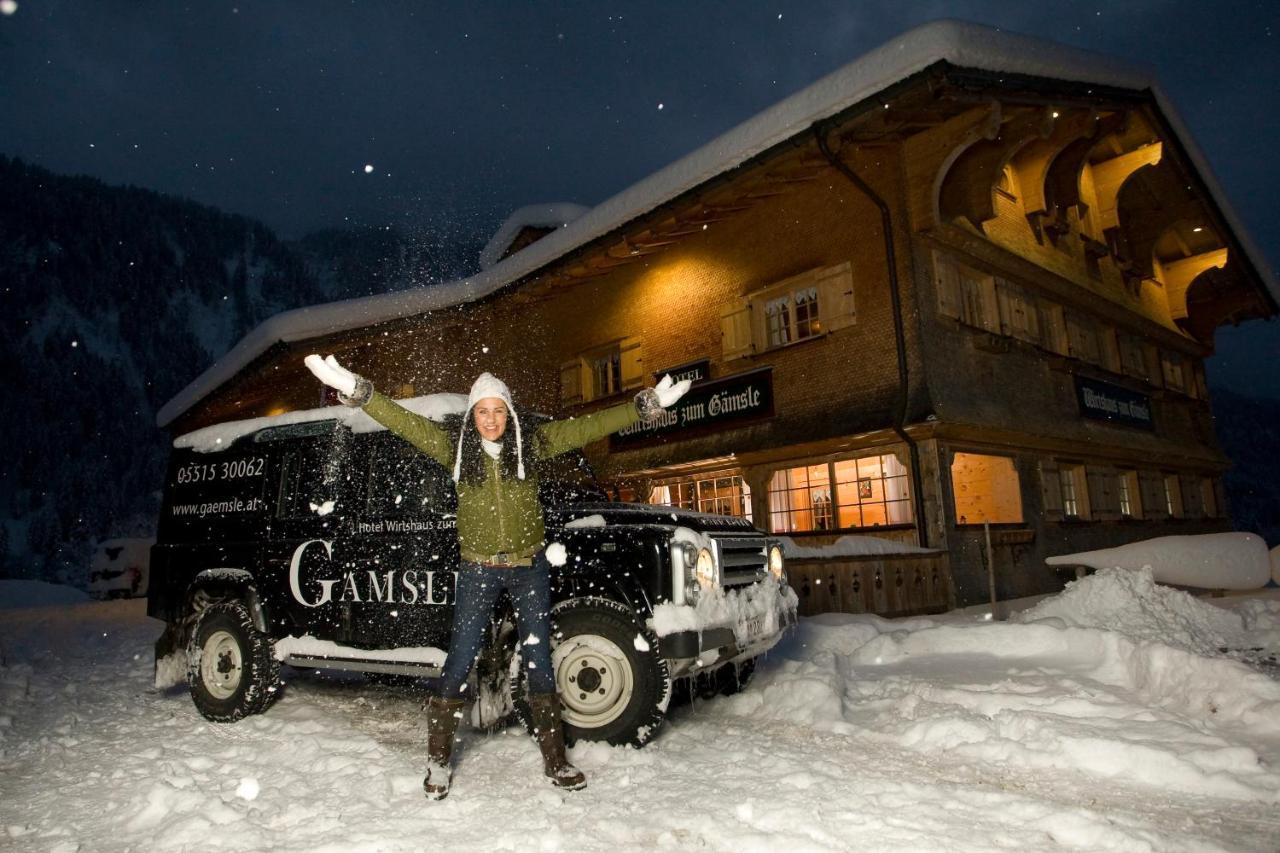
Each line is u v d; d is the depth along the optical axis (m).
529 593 3.52
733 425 13.52
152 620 12.70
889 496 11.80
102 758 4.11
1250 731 3.78
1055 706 4.24
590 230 13.68
